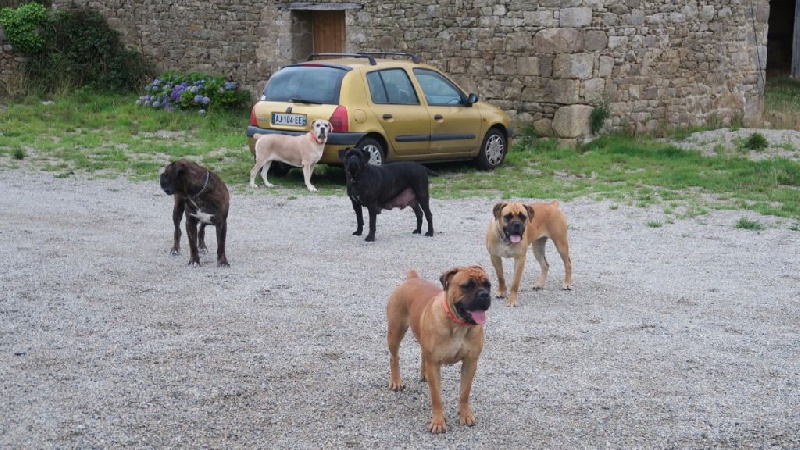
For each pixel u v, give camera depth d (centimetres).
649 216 997
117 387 488
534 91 1440
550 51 1407
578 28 1377
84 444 419
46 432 430
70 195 1071
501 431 446
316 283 712
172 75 1873
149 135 1588
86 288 682
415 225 960
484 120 1301
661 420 458
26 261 753
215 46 1875
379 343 573
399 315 483
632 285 723
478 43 1493
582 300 681
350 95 1146
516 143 1450
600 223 964
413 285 479
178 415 455
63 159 1325
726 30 1639
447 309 430
